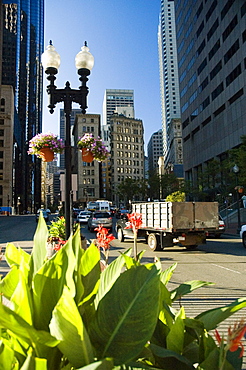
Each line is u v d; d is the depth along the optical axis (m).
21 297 1.54
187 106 59.94
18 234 23.39
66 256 1.69
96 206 53.66
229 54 42.59
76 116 111.88
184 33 60.97
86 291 1.92
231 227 26.42
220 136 45.75
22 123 135.88
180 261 10.75
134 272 1.55
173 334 1.63
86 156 9.22
